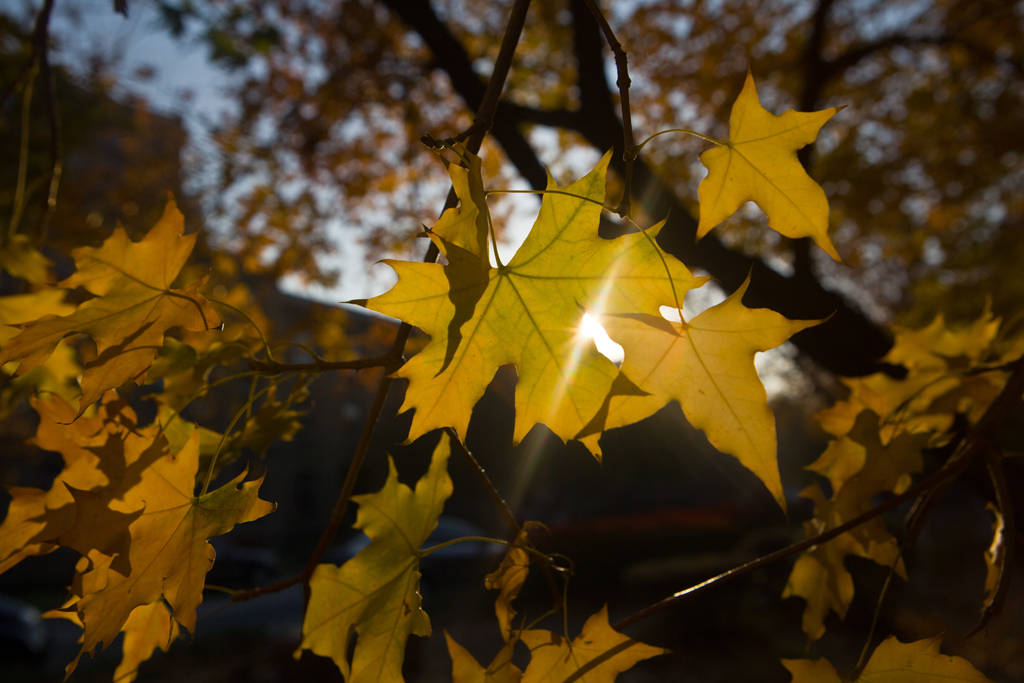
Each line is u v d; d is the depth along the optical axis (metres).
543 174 1.05
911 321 2.51
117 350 0.29
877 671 0.30
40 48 0.52
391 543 0.30
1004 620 2.10
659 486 6.39
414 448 4.28
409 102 2.11
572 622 3.10
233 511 0.28
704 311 0.27
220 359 0.37
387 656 0.30
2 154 2.03
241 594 0.29
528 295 0.28
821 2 1.95
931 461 0.68
